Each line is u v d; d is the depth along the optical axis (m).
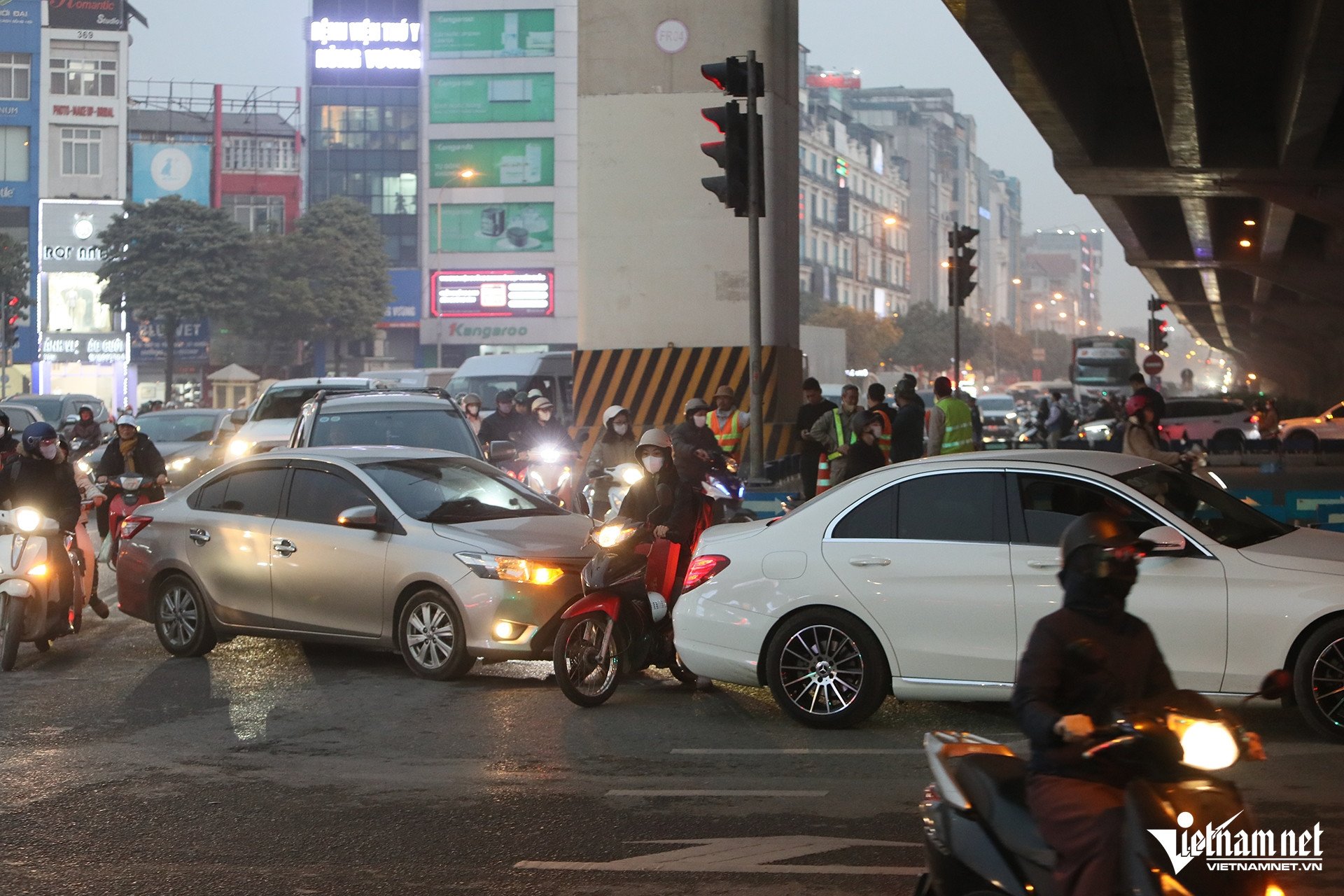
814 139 143.00
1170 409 48.84
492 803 7.77
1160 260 52.31
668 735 9.42
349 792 8.03
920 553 9.23
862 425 15.92
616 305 24.12
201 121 103.06
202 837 7.19
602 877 6.47
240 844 7.06
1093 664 4.48
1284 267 50.66
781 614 9.55
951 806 4.61
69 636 14.00
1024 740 8.98
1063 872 4.17
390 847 6.98
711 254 23.91
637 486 11.05
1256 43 26.23
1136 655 4.54
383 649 11.73
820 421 19.36
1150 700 4.22
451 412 17.81
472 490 12.51
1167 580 8.62
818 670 9.51
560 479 18.47
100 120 91.75
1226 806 3.94
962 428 20.00
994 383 154.38
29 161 91.06
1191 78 24.69
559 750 9.02
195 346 94.38
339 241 93.25
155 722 10.00
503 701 10.62
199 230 87.19
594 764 8.63
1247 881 3.92
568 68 100.56
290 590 12.02
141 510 13.23
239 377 77.56
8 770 8.62
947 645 9.09
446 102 101.25
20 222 90.88
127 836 7.23
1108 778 4.26
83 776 8.48
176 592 12.74
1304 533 9.02
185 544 12.66
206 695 10.97
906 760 8.62
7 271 85.75
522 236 101.19
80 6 91.31
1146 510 8.81
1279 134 29.81
